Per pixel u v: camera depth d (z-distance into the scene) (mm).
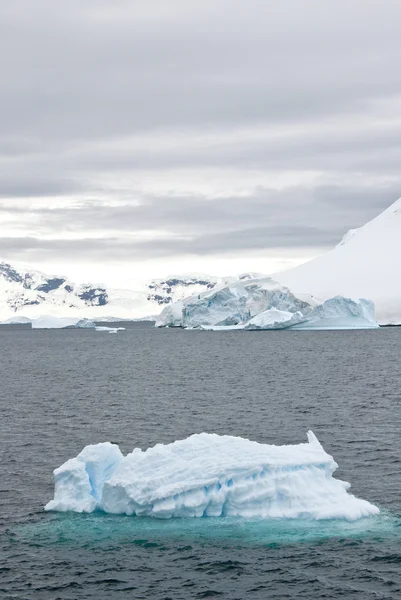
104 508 30406
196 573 25234
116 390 74375
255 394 68688
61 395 70812
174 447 30797
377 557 26109
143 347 159500
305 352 127625
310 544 27094
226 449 30422
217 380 82875
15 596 24000
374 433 46906
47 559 26469
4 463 40094
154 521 29016
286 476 29500
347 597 23609
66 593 24141
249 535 27750
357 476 36031
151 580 24859
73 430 50219
